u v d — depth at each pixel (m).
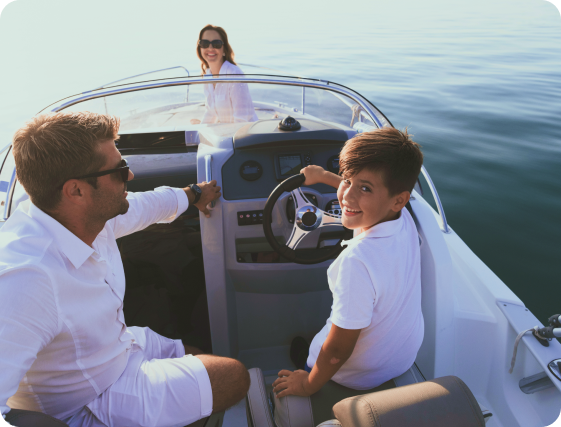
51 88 6.93
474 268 1.62
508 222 2.96
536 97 5.69
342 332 0.83
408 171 0.78
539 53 8.95
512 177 3.53
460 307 1.45
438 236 1.32
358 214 0.85
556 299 2.30
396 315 0.89
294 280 1.60
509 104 5.39
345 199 0.84
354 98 1.75
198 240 1.91
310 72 7.12
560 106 5.29
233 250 1.51
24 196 1.57
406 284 0.88
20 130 0.77
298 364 1.62
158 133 1.84
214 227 1.45
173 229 1.87
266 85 1.81
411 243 0.90
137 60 9.21
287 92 1.84
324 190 1.50
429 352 1.29
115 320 0.95
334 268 0.90
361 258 0.81
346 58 8.38
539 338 1.21
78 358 0.86
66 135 0.76
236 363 1.05
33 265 0.73
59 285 0.77
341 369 1.00
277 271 1.55
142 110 1.84
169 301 1.85
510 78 6.76
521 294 2.34
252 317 1.73
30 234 0.78
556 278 2.45
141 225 1.20
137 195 1.22
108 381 0.95
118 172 0.85
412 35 12.13
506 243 2.75
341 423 0.77
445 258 1.28
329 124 1.61
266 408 1.00
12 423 0.66
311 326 1.77
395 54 8.97
